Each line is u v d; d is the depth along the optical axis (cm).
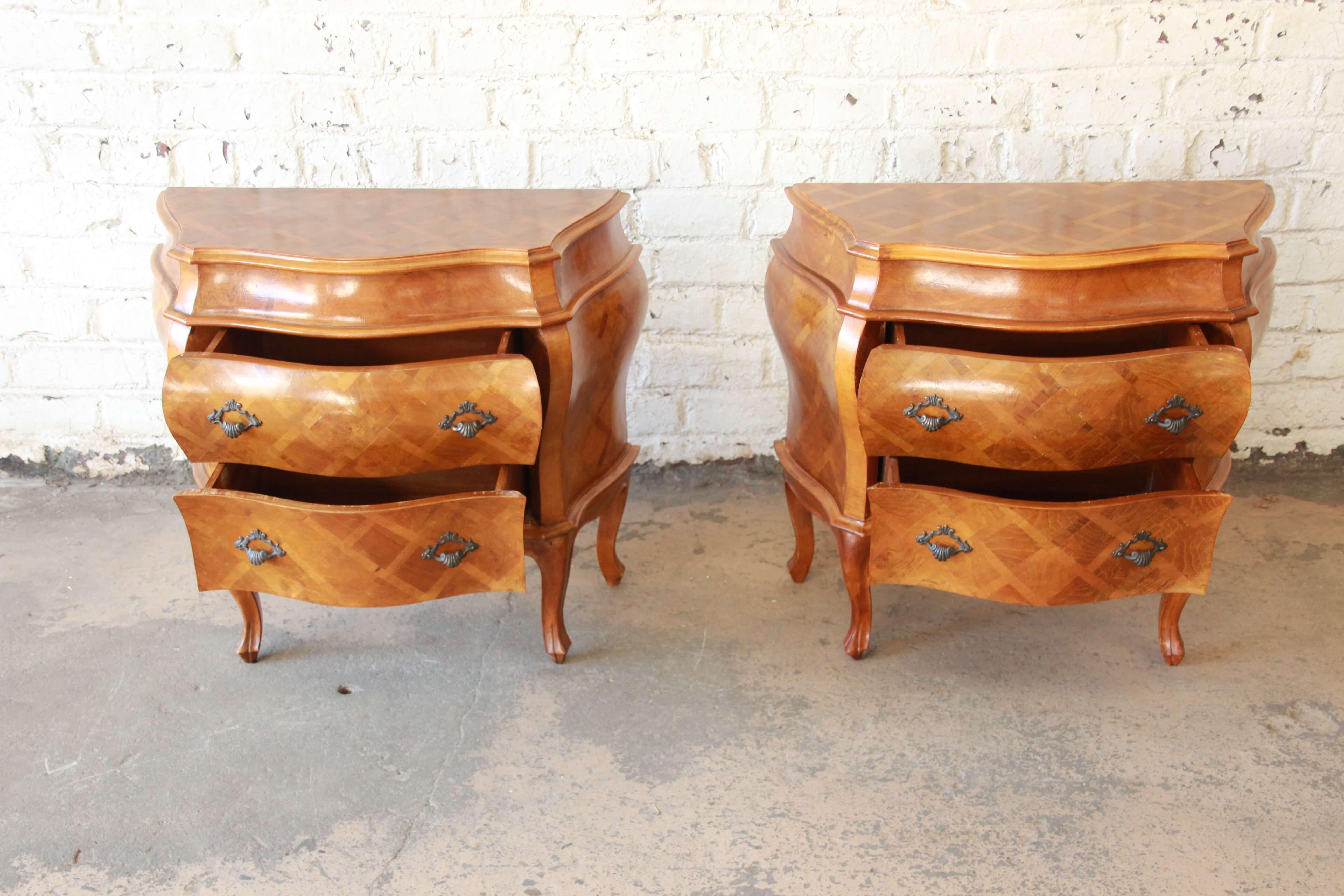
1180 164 222
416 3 209
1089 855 149
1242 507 237
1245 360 155
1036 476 198
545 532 180
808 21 212
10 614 204
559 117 220
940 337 185
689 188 227
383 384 156
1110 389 155
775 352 242
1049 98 217
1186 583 170
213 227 174
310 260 159
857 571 183
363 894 144
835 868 148
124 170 222
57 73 213
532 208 186
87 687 184
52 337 237
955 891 144
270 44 212
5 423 245
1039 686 185
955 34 212
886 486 167
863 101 219
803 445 199
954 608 208
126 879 146
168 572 219
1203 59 213
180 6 208
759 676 188
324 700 182
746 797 161
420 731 175
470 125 221
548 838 153
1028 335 184
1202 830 153
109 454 251
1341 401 242
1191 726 174
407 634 201
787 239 197
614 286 183
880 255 162
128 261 230
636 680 188
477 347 186
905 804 159
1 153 219
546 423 172
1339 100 215
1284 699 179
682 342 240
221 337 166
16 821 155
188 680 187
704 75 217
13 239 227
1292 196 224
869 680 187
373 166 224
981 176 225
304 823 156
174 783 163
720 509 245
